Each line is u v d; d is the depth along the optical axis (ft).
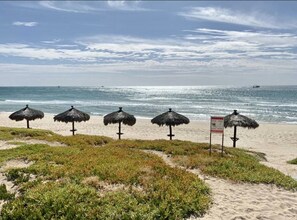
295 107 292.40
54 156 58.39
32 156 58.75
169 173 47.42
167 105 314.55
